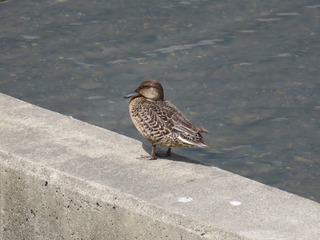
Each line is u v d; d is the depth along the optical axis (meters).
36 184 8.33
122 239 7.80
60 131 9.27
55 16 18.45
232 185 7.99
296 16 18.42
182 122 8.80
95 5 19.05
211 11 18.64
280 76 15.88
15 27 17.92
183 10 18.69
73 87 15.57
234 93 15.25
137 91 9.43
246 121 14.33
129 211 7.65
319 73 15.96
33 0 19.34
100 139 9.12
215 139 13.80
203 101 14.96
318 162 13.05
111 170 8.27
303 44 17.11
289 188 12.37
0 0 19.30
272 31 17.67
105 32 17.62
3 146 8.72
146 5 19.02
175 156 8.87
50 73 16.08
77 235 8.17
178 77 15.78
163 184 7.98
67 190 8.09
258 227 7.09
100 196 7.85
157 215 7.45
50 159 8.45
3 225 8.82
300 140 13.72
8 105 9.96
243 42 17.19
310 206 7.53
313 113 14.55
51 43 17.20
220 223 7.15
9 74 16.05
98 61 16.45
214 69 16.09
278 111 14.64
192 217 7.24
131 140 9.19
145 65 16.25
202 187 7.92
